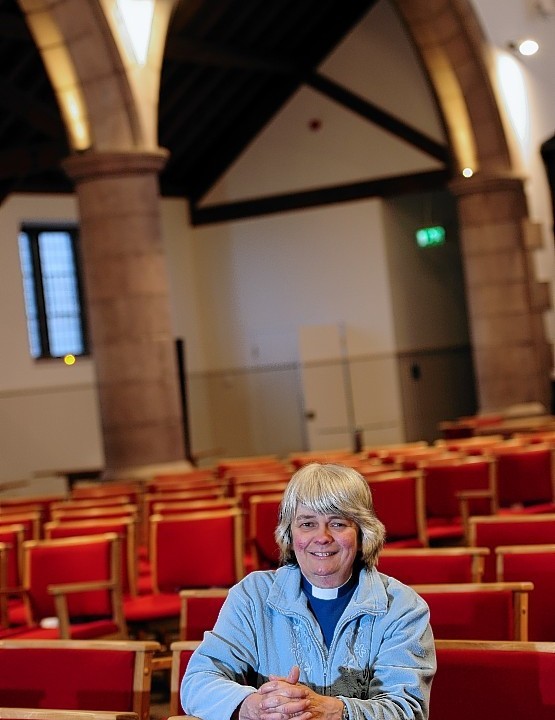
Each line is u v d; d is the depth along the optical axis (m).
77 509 7.92
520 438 10.40
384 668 2.66
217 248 19.98
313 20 18.28
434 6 15.80
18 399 15.85
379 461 9.35
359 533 2.74
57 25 12.01
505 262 16.62
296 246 19.28
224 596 3.93
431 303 19.50
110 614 5.77
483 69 16.19
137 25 12.31
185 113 18.00
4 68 15.09
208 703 2.62
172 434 12.88
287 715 2.50
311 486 2.71
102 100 12.32
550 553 4.11
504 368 16.72
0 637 5.59
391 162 18.38
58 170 17.36
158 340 12.73
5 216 16.80
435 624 3.57
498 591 3.56
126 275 12.59
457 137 16.61
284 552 2.79
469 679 3.01
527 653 2.98
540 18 16.28
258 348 19.70
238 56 17.28
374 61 18.36
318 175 19.03
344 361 18.55
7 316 16.67
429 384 18.88
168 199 19.70
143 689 3.19
